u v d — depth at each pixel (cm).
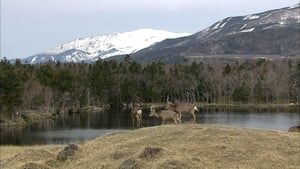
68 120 10169
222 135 2250
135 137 2459
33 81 11906
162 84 14662
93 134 7112
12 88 9906
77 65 16550
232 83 14838
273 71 15588
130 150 2170
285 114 10556
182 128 2455
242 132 2298
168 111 3019
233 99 14675
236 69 16300
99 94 14412
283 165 1873
